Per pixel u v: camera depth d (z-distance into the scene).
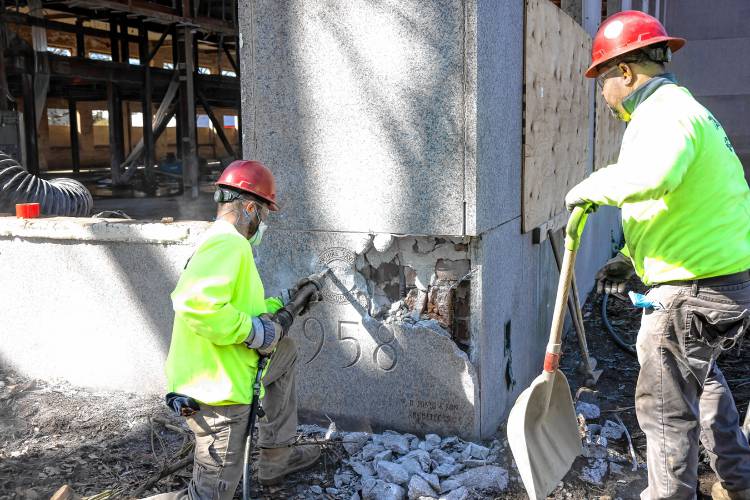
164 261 4.52
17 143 11.80
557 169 5.36
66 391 4.82
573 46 5.80
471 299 3.80
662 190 2.50
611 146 8.74
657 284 2.85
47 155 20.97
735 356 5.53
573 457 3.27
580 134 6.30
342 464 3.73
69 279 4.79
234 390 2.72
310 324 4.09
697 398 2.85
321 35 3.82
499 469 3.55
